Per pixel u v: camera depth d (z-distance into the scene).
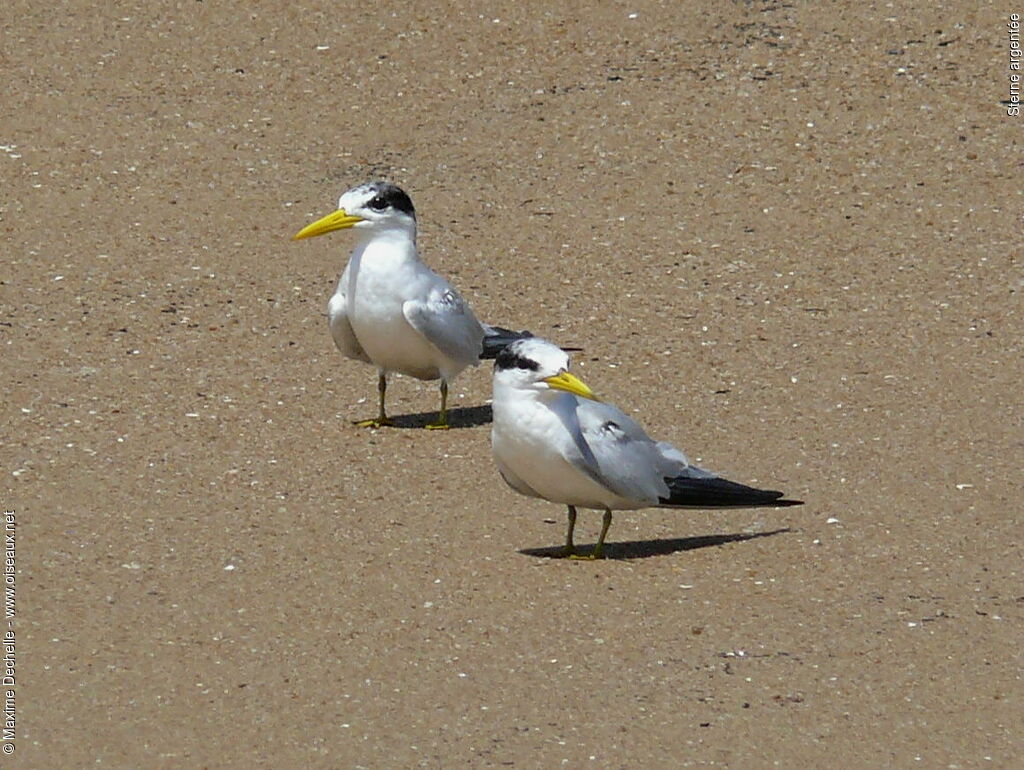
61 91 22.22
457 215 19.17
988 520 12.39
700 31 23.33
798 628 10.71
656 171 20.14
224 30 23.84
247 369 15.62
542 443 11.45
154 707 9.80
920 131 20.84
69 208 19.23
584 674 10.12
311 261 18.14
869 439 13.98
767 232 18.69
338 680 10.08
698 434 14.12
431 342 14.15
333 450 13.94
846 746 9.33
